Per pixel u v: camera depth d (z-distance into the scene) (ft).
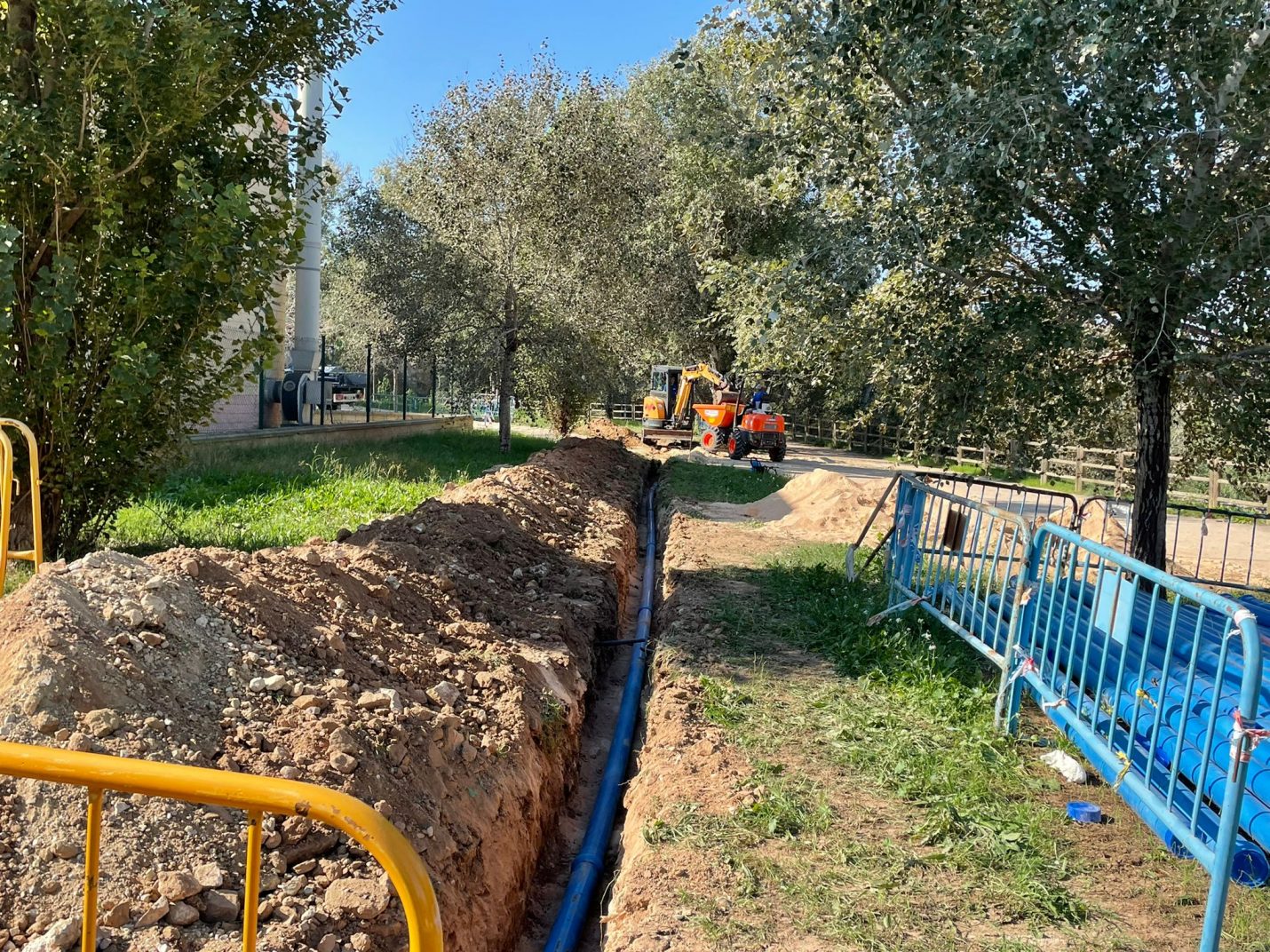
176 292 24.56
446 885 12.42
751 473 64.59
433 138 66.90
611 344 73.15
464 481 47.80
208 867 10.45
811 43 20.44
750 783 14.62
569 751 19.24
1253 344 22.71
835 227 22.30
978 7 21.21
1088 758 14.87
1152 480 24.45
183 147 26.30
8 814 10.18
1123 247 20.52
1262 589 34.42
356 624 17.37
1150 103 18.90
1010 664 16.97
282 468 46.37
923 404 23.20
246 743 12.59
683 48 23.73
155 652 13.21
